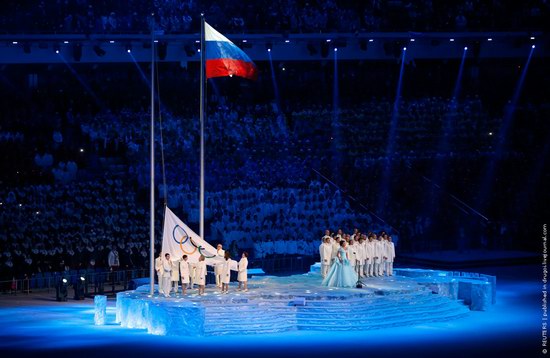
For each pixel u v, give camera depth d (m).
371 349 39.28
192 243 46.28
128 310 44.56
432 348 39.56
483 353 38.75
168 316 42.25
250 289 47.19
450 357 38.00
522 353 38.75
